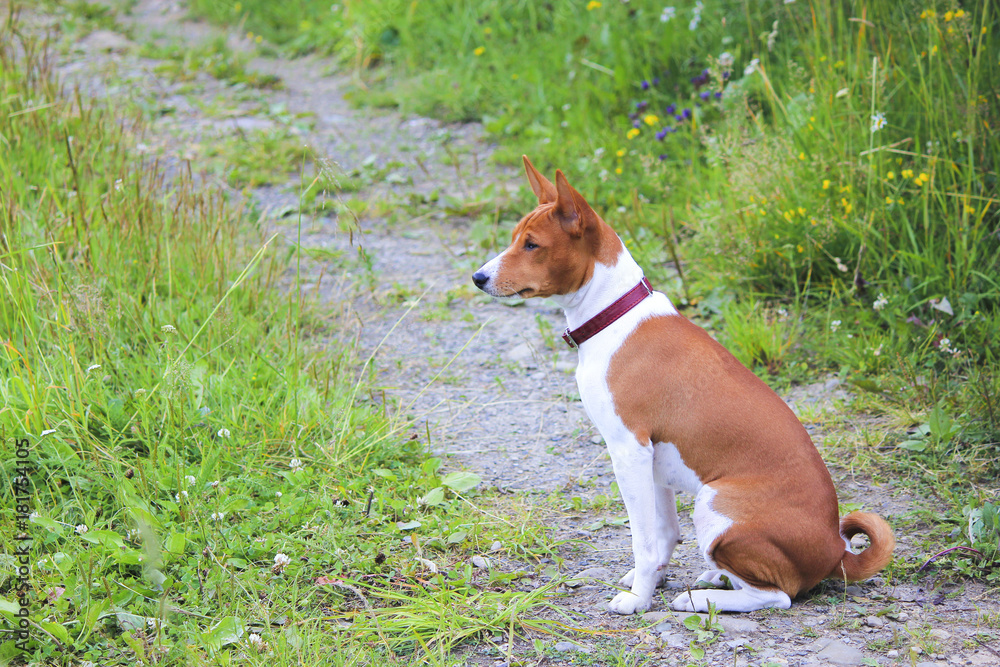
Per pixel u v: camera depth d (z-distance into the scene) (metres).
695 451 3.88
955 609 3.84
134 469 4.44
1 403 4.80
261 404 5.39
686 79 10.28
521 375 6.46
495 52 12.28
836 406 5.71
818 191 7.11
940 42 6.89
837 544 3.83
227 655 3.49
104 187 8.04
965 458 5.01
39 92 9.74
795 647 3.61
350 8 13.86
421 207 9.34
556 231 3.98
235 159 9.98
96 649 3.50
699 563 4.41
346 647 3.65
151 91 12.08
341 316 7.19
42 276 5.57
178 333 5.58
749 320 6.64
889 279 6.56
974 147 6.81
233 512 4.47
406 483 4.92
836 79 7.56
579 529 4.70
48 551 4.11
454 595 3.97
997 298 6.17
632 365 3.93
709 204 7.73
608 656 3.60
